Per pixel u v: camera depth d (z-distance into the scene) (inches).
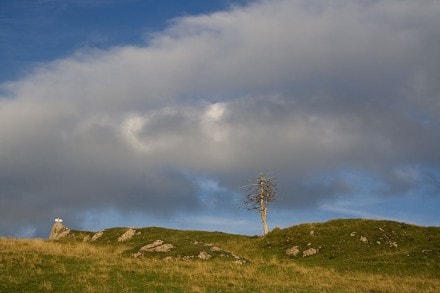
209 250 1825.8
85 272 1279.5
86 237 2714.1
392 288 1285.7
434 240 2166.6
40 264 1338.6
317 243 2181.3
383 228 2293.3
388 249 2076.8
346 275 1593.3
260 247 2322.8
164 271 1357.0
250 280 1337.4
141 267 1403.8
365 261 1825.8
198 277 1315.2
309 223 2480.3
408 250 1957.4
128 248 1963.6
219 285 1225.4
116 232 2679.6
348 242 2154.3
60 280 1181.7
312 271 1583.4
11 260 1352.1
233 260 1748.3
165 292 1117.7
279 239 2351.1
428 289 1305.4
